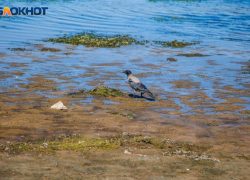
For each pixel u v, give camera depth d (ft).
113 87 65.57
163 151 38.19
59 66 79.61
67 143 39.04
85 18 162.30
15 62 81.15
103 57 91.61
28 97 56.59
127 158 35.76
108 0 234.17
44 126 44.45
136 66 83.20
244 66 87.51
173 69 81.56
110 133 43.06
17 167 32.71
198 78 74.08
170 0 246.27
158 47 108.88
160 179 31.50
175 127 46.50
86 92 60.44
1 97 55.88
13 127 43.57
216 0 250.78
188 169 33.88
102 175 31.81
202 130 45.88
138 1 235.40
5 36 114.32
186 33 136.98
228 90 65.92
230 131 45.91
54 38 115.14
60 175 31.50
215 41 123.24
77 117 48.32
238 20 170.40
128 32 134.00
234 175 33.06
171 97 60.34
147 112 52.11
